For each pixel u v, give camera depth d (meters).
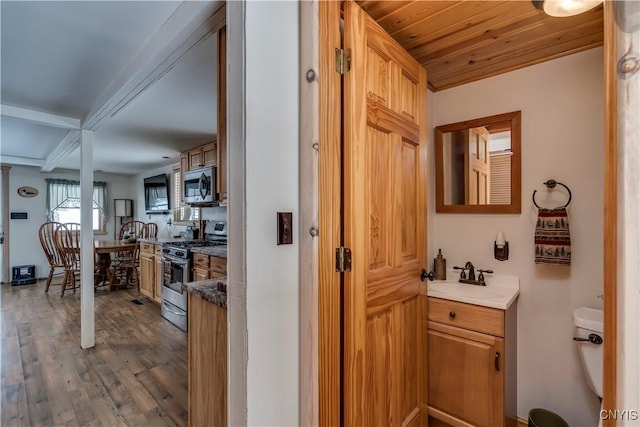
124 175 7.04
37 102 2.55
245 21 0.96
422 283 1.63
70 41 1.68
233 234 1.01
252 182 0.97
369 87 1.24
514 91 1.85
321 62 1.10
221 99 1.53
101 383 2.25
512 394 1.67
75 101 2.53
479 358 1.57
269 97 1.02
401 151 1.46
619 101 0.67
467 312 1.62
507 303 1.53
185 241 4.25
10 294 4.72
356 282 1.16
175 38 1.44
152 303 4.25
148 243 4.46
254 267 0.97
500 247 1.85
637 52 0.64
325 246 1.10
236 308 0.99
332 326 1.11
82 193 2.88
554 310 1.70
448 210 2.08
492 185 1.92
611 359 0.68
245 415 0.96
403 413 1.48
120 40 1.67
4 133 3.55
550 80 1.73
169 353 2.75
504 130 1.89
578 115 1.65
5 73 2.05
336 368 1.12
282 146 1.06
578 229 1.64
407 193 1.51
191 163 4.31
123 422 1.83
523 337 1.79
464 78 1.98
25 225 5.77
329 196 1.11
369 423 1.24
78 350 2.79
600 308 1.57
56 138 3.78
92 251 2.90
